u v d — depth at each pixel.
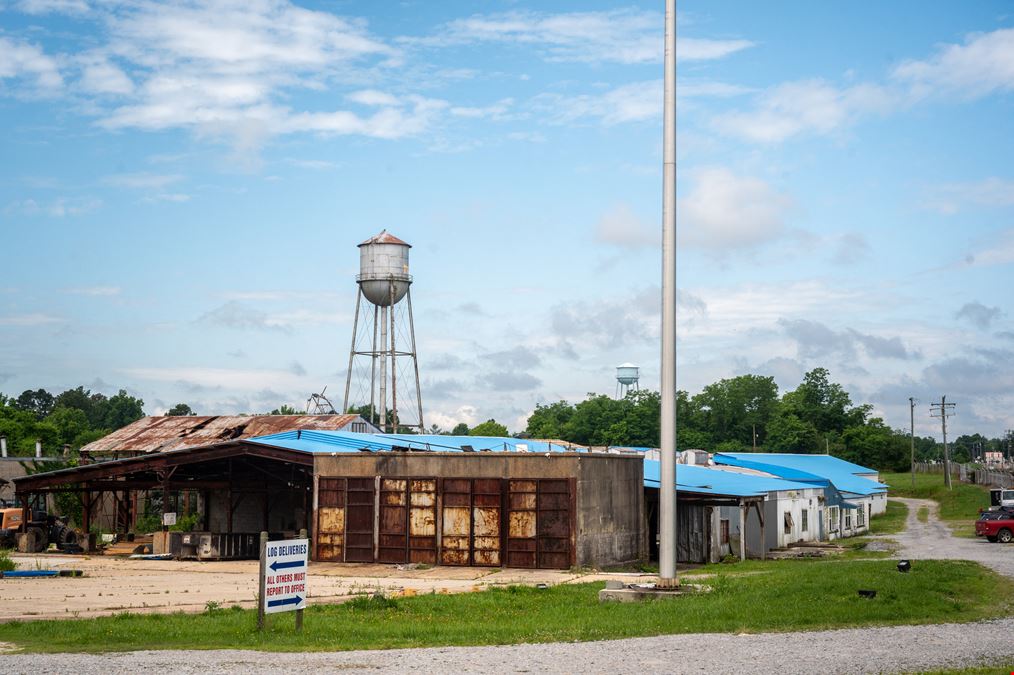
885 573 27.88
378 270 77.00
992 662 16.67
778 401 162.62
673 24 26.02
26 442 103.31
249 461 53.03
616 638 19.56
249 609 25.62
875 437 152.12
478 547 39.84
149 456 49.25
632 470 43.62
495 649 18.23
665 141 25.77
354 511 42.12
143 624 22.08
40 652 18.23
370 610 24.59
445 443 56.16
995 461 168.50
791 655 17.31
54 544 54.53
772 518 54.16
